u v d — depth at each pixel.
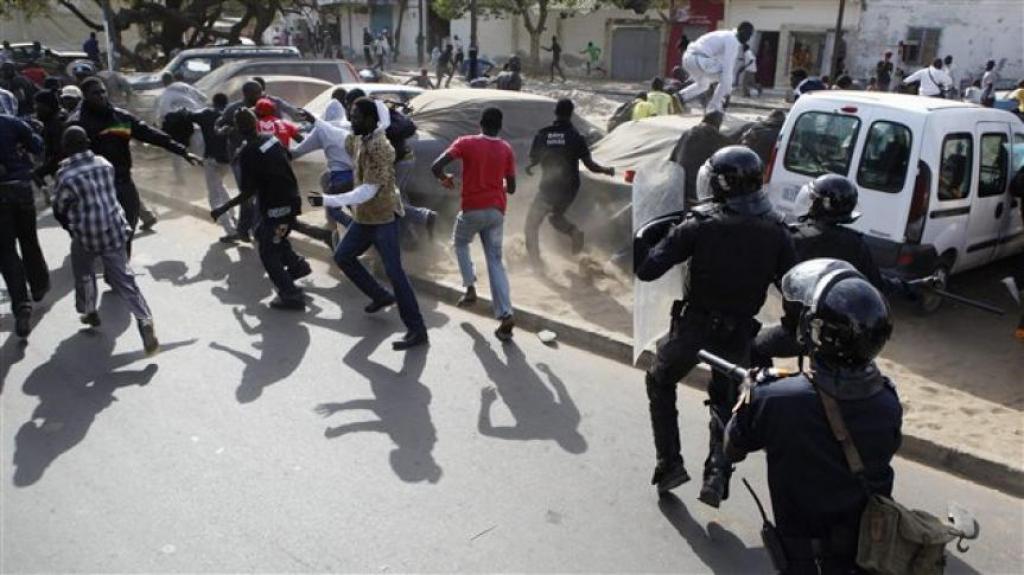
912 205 6.11
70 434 4.41
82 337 5.82
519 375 5.35
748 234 3.38
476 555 3.50
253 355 5.54
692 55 9.32
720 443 3.55
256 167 6.11
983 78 21.77
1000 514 3.97
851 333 2.07
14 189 5.80
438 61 28.98
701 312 3.53
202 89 12.27
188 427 4.51
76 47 31.00
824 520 2.19
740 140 8.05
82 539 3.52
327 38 40.09
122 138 6.91
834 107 6.57
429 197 7.72
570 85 29.59
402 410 4.78
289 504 3.80
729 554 3.57
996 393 5.16
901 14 26.48
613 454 4.37
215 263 7.76
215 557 3.42
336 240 7.40
